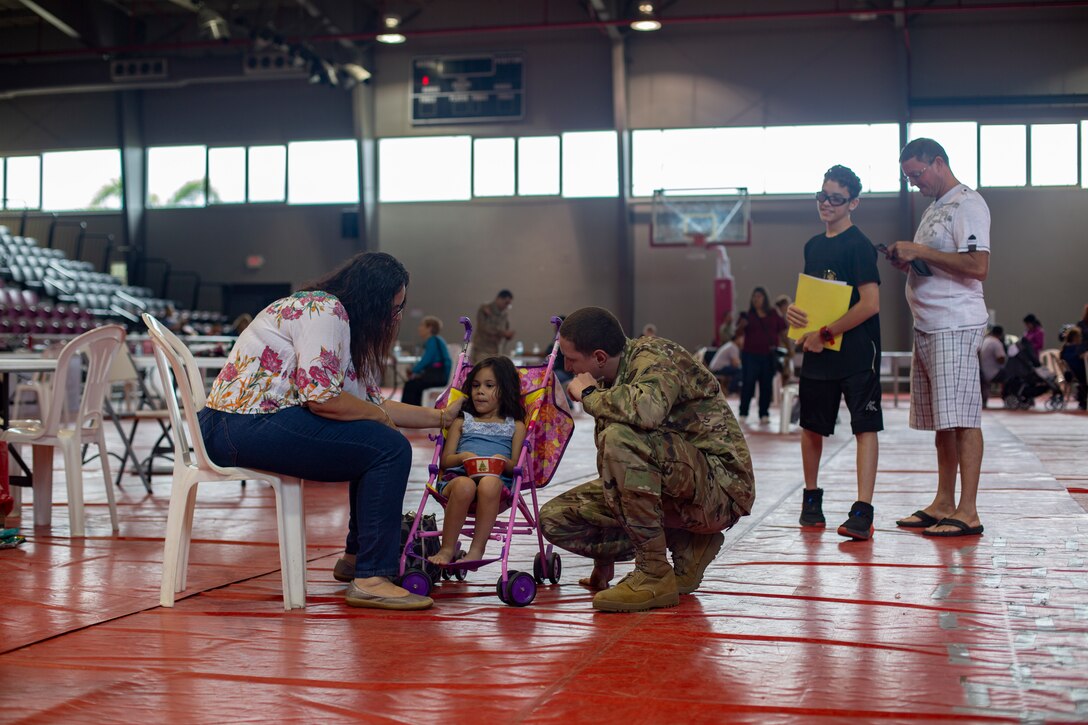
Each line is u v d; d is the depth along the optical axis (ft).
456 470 11.43
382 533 10.44
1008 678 7.59
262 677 7.81
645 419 9.88
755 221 71.20
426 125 74.08
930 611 9.80
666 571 10.20
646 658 8.25
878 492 19.39
